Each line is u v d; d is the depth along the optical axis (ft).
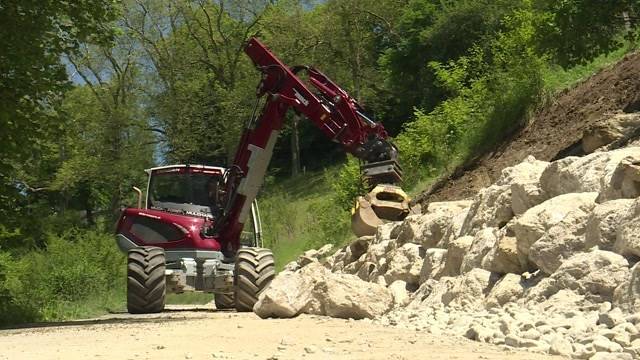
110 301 90.12
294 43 190.60
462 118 85.92
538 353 22.16
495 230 38.34
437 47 170.91
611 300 27.32
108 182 183.21
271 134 55.62
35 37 52.70
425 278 43.39
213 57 191.01
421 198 77.66
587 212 32.60
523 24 78.64
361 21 193.36
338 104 52.24
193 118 185.37
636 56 67.36
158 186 61.00
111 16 56.18
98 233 116.88
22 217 60.03
